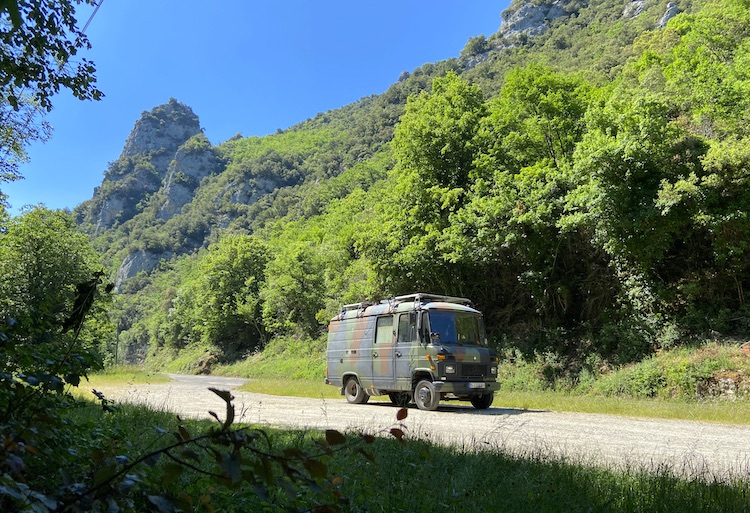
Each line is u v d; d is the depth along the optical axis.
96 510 1.91
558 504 4.43
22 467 2.01
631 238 21.08
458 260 26.48
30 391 2.91
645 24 117.88
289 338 51.03
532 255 25.69
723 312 20.28
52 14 7.68
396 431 2.34
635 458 7.16
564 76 31.05
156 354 90.69
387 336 15.95
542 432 9.73
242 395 18.77
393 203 31.94
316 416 11.96
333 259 50.09
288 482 1.92
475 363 14.56
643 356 21.39
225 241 63.56
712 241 21.17
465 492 4.48
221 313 60.97
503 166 29.92
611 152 20.72
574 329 25.64
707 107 23.42
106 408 3.81
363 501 3.77
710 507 4.36
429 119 31.97
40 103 8.87
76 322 2.81
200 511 3.04
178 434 2.11
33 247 33.94
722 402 16.83
